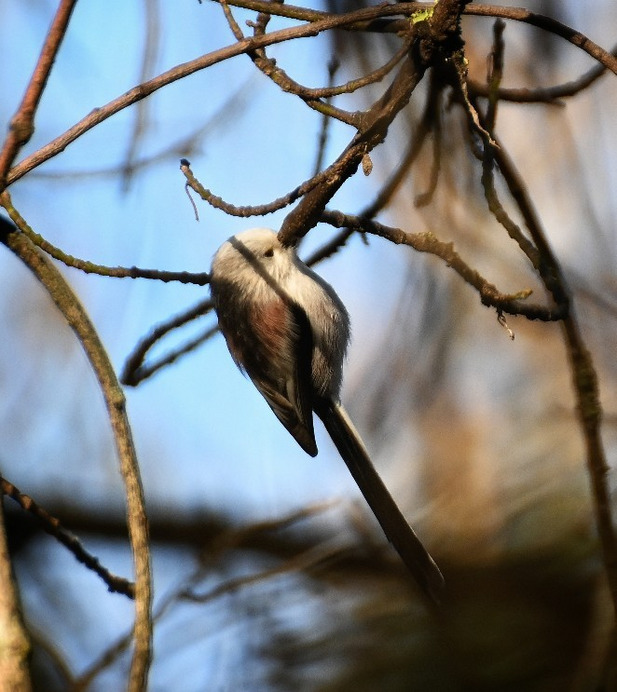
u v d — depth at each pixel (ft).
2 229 18.88
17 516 32.32
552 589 25.71
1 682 13.33
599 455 19.30
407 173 21.56
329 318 25.43
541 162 25.95
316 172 21.31
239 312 24.82
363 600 27.50
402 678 25.49
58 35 15.75
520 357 30.86
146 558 15.56
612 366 25.91
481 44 26.45
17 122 15.96
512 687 24.58
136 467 16.31
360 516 28.30
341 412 26.05
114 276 18.89
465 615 25.80
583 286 25.44
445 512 29.01
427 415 30.19
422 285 28.86
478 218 25.40
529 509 27.86
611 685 21.97
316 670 26.48
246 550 31.30
